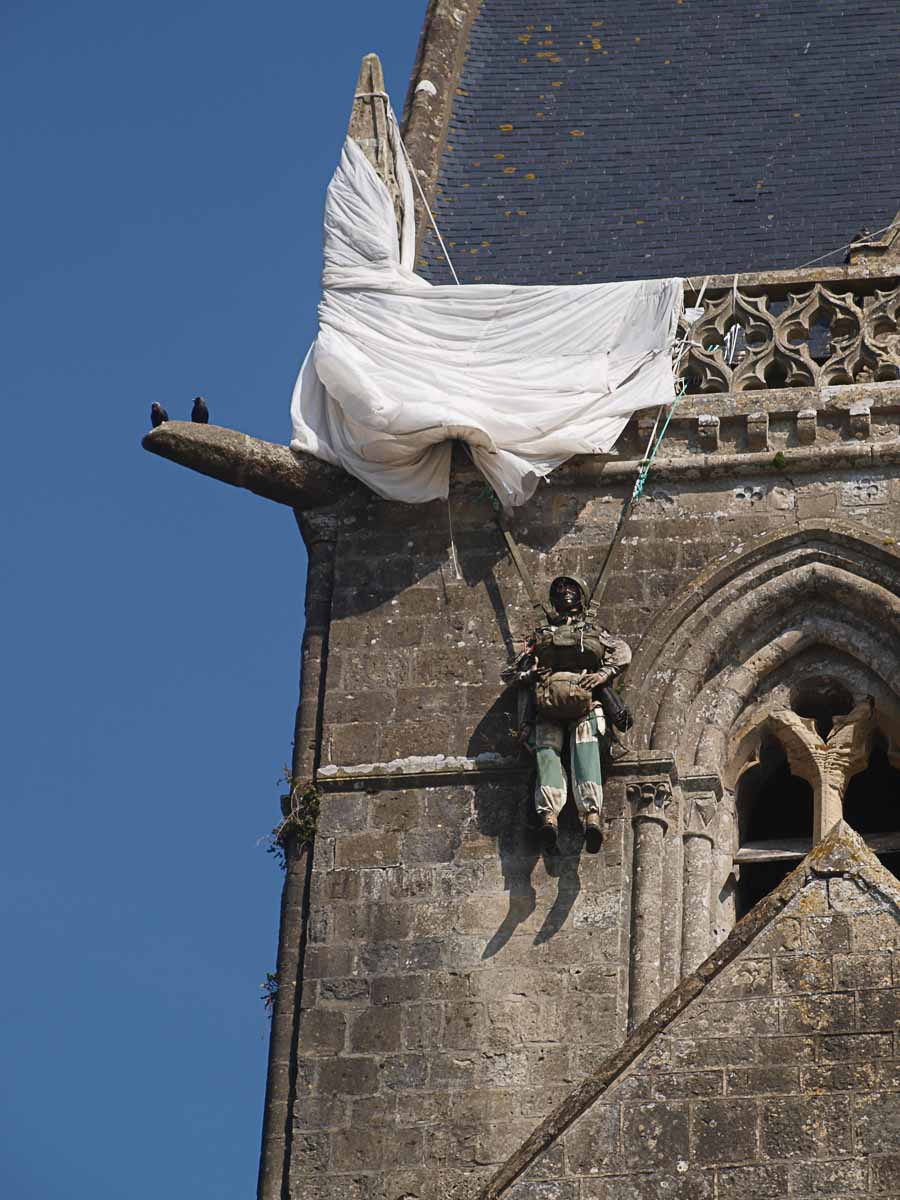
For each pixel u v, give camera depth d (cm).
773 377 11681
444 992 10438
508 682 10906
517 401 11444
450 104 13412
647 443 11438
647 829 10669
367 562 11381
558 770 10669
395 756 10931
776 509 11275
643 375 11538
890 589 11044
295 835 10844
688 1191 8400
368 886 10688
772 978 8644
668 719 10888
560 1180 8494
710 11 13900
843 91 13388
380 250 11938
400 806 10825
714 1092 8512
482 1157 10138
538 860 10644
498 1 13988
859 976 8600
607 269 12569
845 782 10894
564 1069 10238
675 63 13625
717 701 10981
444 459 11438
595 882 10581
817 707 11106
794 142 13138
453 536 11362
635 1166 8469
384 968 10512
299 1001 10525
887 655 11012
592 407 11431
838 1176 8319
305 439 11525
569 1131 8550
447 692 11038
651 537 11256
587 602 11044
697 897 10606
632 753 10794
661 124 13300
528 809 10725
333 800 10875
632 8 13950
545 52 13700
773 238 12631
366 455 11438
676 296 11719
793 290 11825
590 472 11400
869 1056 8481
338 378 11500
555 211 12875
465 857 10688
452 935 10544
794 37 13712
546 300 11738
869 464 11312
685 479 11362
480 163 13138
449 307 11750
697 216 12794
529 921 10525
